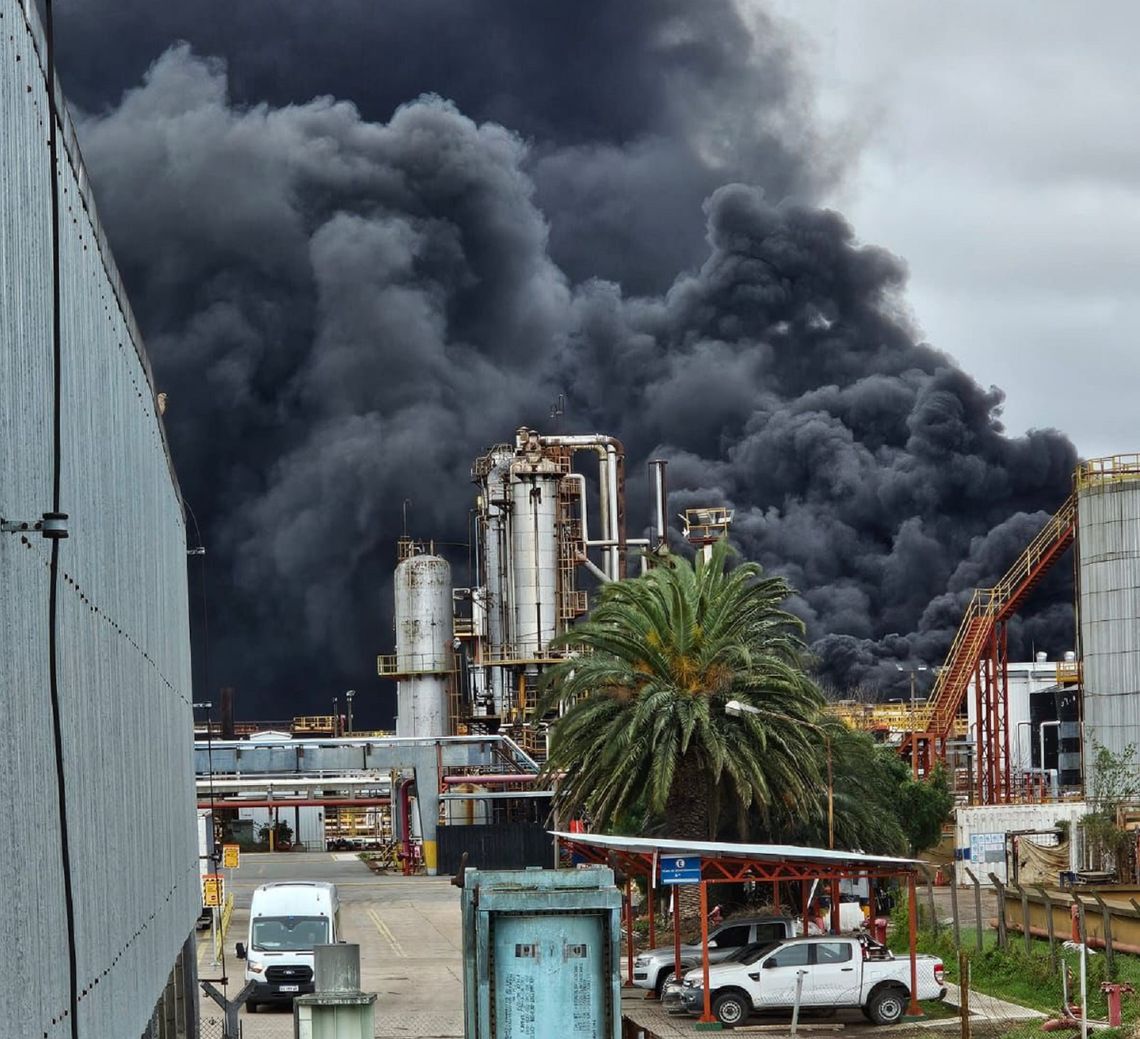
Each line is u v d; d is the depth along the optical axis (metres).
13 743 11.22
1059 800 101.12
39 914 12.01
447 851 107.00
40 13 13.93
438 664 140.62
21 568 11.77
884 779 71.19
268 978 48.81
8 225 11.64
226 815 154.50
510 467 138.88
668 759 53.78
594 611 58.41
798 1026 44.22
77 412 15.55
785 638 59.03
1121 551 107.56
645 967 50.94
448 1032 43.38
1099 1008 40.66
